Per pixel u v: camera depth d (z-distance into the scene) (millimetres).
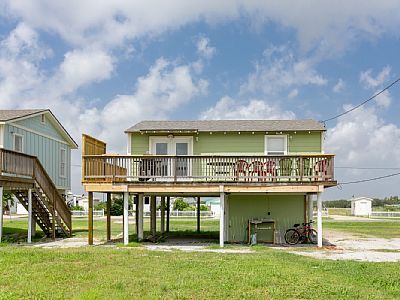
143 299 7641
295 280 9188
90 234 17062
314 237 19000
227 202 18625
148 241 18625
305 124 19422
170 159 16766
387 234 23797
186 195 18844
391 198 96562
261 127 18891
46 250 14266
